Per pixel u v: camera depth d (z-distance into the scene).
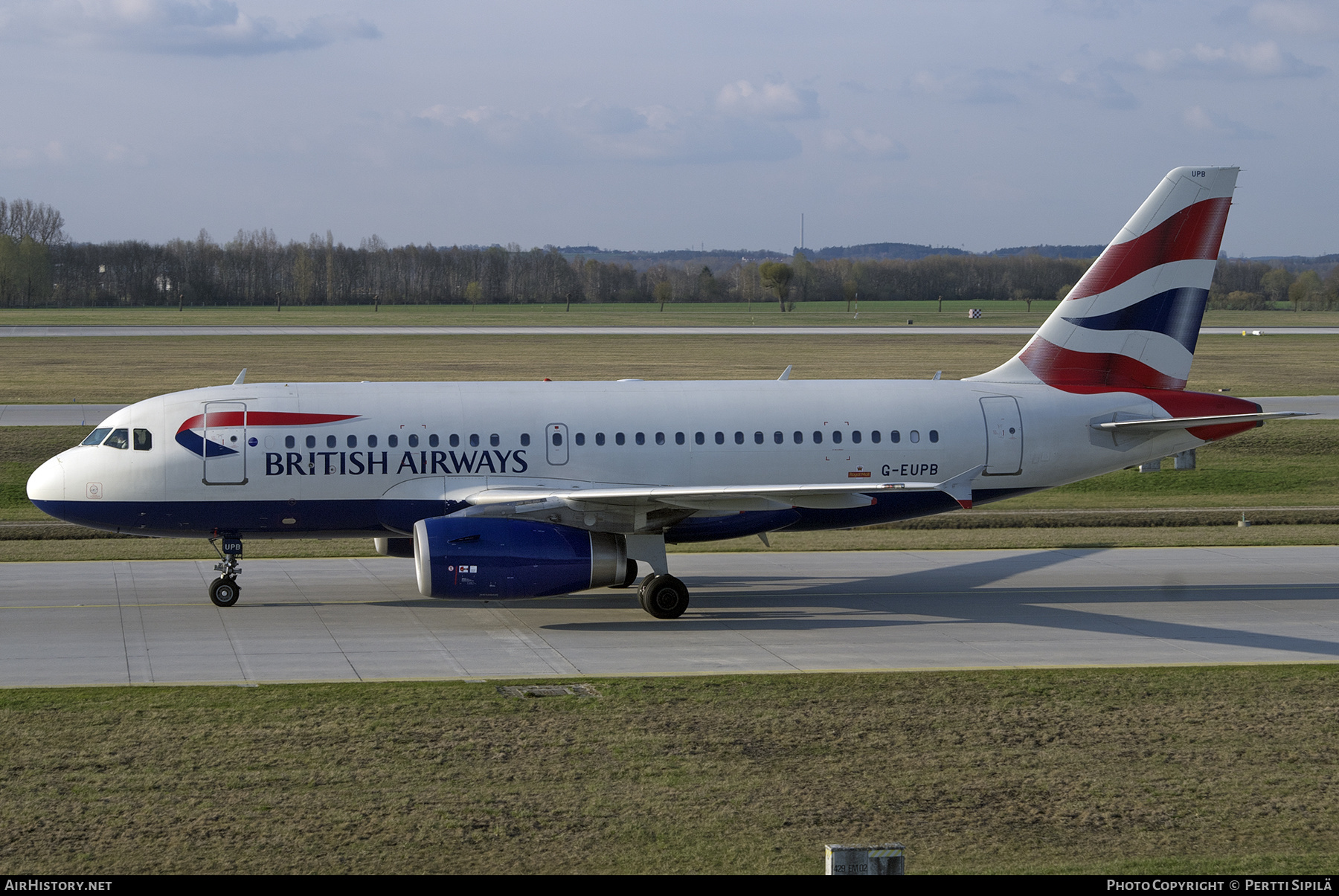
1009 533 90.62
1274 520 97.38
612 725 42.62
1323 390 173.62
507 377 188.25
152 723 42.19
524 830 32.91
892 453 67.00
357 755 39.06
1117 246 70.00
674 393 66.81
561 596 66.94
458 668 50.97
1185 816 34.59
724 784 36.78
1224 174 69.56
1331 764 39.06
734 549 82.25
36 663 50.81
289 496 62.12
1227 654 54.22
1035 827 33.66
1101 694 47.09
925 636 57.53
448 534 58.12
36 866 30.08
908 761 39.03
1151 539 87.44
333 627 58.50
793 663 52.31
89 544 82.50
